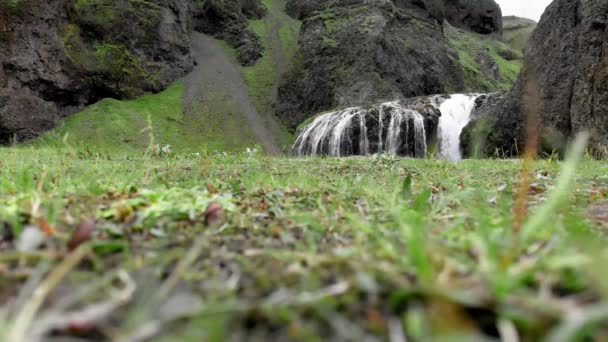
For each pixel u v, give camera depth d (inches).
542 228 54.7
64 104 1352.1
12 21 1177.4
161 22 1674.5
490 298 28.2
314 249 47.0
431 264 36.7
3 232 59.2
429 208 95.7
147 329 28.5
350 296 32.6
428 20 2011.6
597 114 666.8
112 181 142.3
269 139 1600.6
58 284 37.4
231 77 1860.2
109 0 1515.7
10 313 31.4
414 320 25.5
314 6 2330.2
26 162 259.3
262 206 100.2
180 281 39.0
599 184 171.2
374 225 64.8
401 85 1622.8
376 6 1726.1
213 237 61.4
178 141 1446.9
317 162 413.1
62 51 1307.8
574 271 32.4
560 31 770.8
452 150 1051.9
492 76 2657.5
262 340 28.2
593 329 25.2
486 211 72.5
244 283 38.1
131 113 1449.3
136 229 65.8
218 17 2064.5
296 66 1744.6
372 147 1134.4
